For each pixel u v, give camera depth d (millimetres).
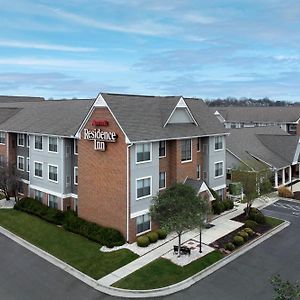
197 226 27922
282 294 13375
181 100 37000
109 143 31984
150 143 32875
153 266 26547
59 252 29547
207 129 40062
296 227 35500
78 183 35094
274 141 57312
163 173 35656
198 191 34594
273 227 35188
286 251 29688
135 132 31500
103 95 32469
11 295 23281
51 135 37719
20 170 44812
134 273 25641
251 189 37594
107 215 32531
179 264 26891
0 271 26531
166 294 23172
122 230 31438
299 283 24297
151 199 31859
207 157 40656
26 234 33406
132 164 31188
